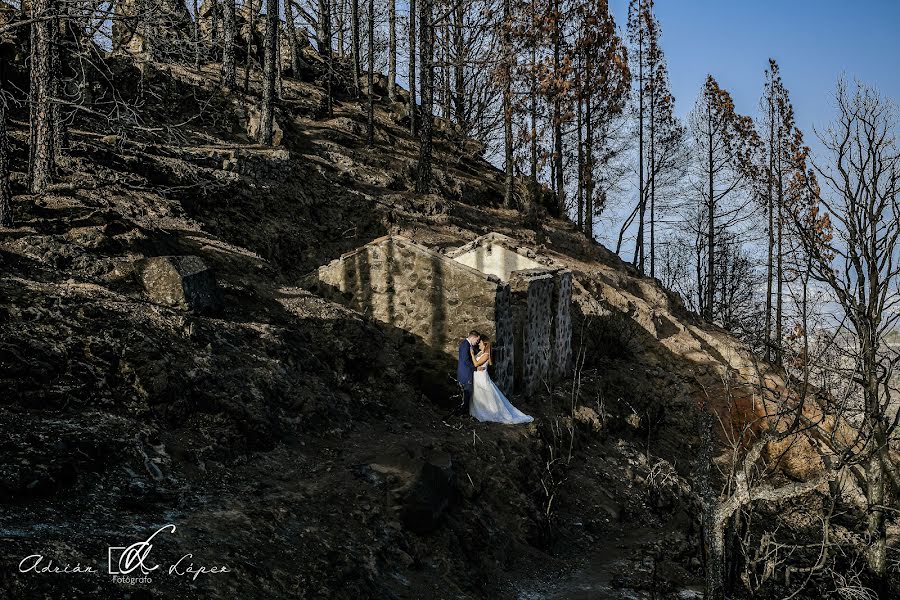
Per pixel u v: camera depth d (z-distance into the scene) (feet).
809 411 71.31
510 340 54.70
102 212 46.47
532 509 42.19
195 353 37.40
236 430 34.45
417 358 52.31
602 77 116.16
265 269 55.57
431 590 30.58
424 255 52.44
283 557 26.63
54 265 40.01
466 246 68.03
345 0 128.57
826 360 39.96
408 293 52.90
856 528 46.21
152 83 77.25
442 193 99.40
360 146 99.55
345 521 31.27
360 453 38.11
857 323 37.11
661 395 73.92
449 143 123.65
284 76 116.57
